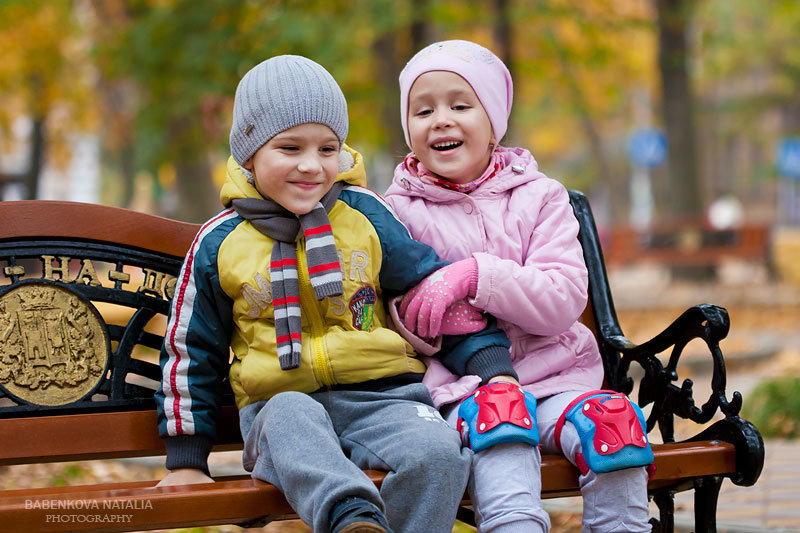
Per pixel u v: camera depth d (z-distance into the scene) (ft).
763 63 142.00
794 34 131.64
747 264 80.23
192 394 11.43
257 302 11.36
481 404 10.73
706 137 154.10
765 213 182.91
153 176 63.62
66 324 12.27
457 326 11.94
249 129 11.47
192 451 11.43
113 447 11.97
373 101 56.90
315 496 9.56
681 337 12.31
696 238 73.51
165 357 11.68
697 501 11.68
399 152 14.66
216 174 93.50
